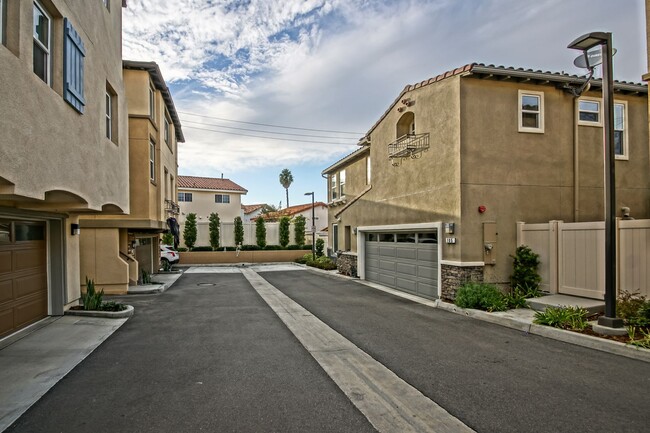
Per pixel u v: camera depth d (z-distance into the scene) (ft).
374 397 14.70
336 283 50.65
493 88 33.68
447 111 34.40
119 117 30.58
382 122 46.75
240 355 19.75
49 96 17.48
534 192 34.30
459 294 31.01
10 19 14.89
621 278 25.99
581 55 24.26
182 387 15.57
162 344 21.74
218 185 128.06
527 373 17.16
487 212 33.04
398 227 42.19
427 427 12.45
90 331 24.58
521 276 32.17
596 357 19.34
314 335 23.79
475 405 14.02
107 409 13.61
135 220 42.04
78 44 20.99
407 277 41.55
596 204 35.91
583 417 13.10
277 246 97.14
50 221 28.19
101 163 25.40
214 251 91.50
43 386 15.64
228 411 13.50
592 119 36.37
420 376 16.87
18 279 24.29
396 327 25.84
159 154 48.21
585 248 28.60
